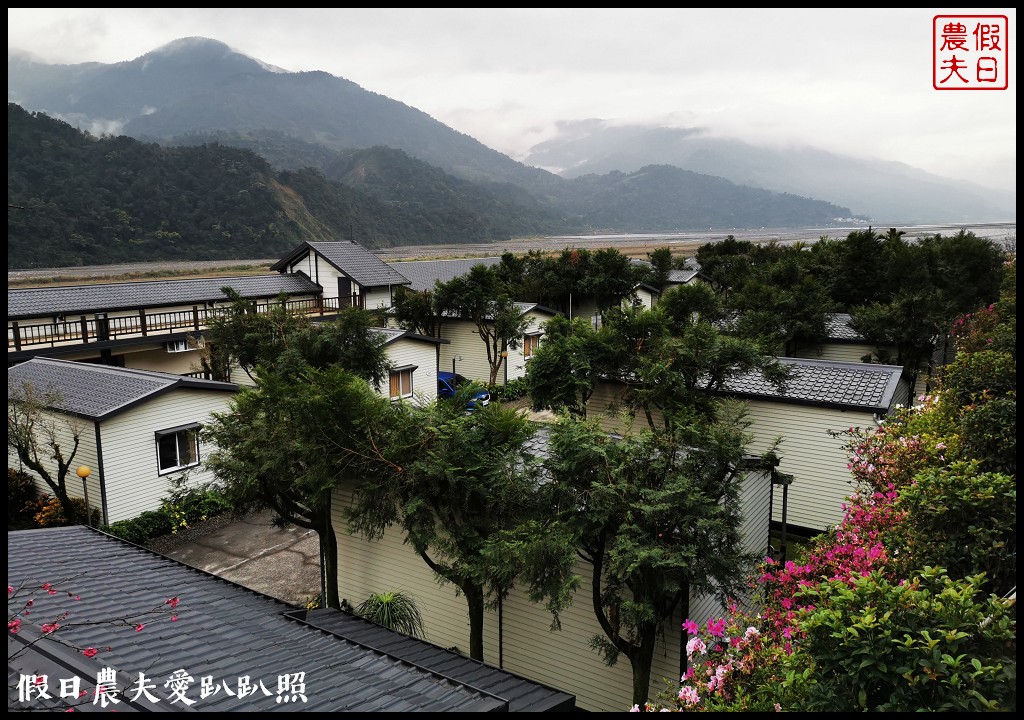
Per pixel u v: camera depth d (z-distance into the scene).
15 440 14.77
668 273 43.97
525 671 10.31
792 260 31.72
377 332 22.17
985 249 32.00
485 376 30.91
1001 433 8.03
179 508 16.83
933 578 4.48
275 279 36.22
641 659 8.20
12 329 24.55
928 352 23.06
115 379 18.00
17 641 5.59
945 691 3.69
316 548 15.92
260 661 6.28
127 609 7.46
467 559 8.79
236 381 25.53
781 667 5.04
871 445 10.43
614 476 8.12
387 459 9.34
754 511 12.17
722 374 15.54
